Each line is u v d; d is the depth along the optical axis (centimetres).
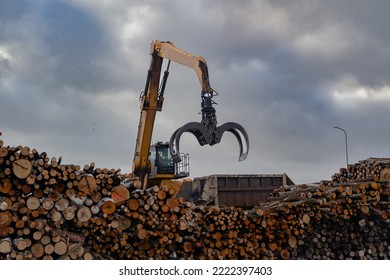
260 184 2025
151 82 1897
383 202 1221
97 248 1051
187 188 2041
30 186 1009
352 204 1221
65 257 939
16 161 998
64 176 1027
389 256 1248
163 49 1822
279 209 1199
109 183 1070
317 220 1202
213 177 1948
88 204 1045
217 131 1370
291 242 1174
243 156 1413
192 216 1129
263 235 1180
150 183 2062
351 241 1235
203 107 1393
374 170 1541
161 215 1102
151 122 1919
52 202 1003
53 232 936
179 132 1318
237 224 1159
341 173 1744
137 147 1969
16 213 955
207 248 1129
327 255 1221
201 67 1553
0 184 995
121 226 1081
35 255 919
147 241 1092
